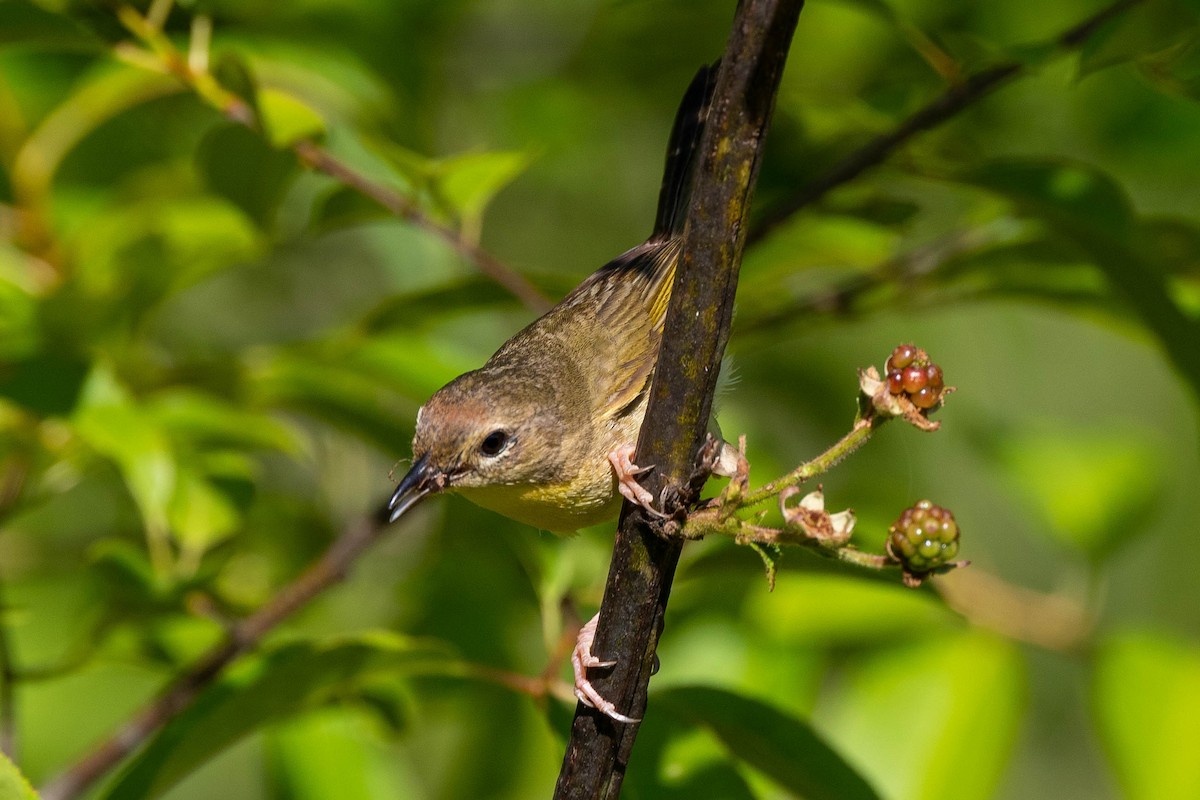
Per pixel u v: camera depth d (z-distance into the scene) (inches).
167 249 369.7
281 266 568.7
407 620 383.2
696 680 353.1
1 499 363.9
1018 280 369.7
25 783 216.5
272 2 430.6
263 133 317.4
